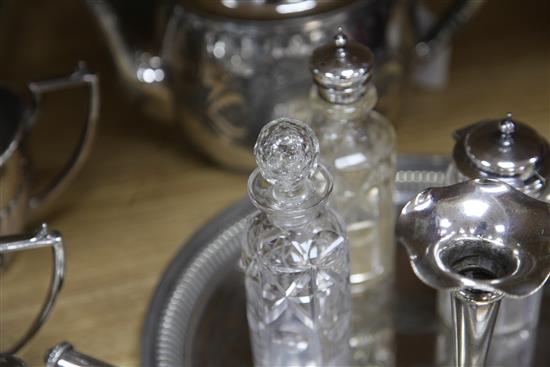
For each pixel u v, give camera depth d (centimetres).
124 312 63
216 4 62
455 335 50
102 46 82
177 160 73
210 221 65
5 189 59
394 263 66
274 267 52
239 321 61
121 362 60
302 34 62
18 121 60
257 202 49
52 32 84
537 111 74
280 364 57
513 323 60
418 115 75
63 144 74
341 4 62
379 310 63
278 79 63
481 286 44
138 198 70
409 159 68
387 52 65
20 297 64
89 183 72
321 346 56
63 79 62
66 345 52
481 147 52
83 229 68
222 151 68
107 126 76
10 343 61
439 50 73
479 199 48
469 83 77
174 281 62
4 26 84
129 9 78
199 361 58
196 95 66
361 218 61
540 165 51
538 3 83
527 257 46
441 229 48
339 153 59
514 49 79
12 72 80
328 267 53
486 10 83
